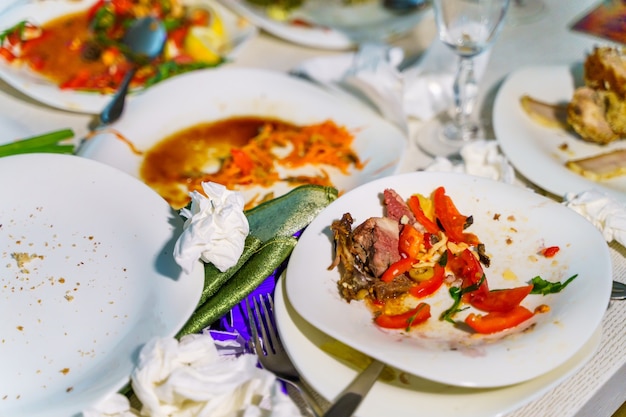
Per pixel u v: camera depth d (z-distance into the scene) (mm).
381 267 606
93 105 881
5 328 603
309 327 580
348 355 559
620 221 676
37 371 572
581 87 864
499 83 935
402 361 520
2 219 684
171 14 1021
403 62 972
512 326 564
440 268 620
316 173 802
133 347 563
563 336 536
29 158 717
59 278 634
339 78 917
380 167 787
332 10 1056
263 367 575
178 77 903
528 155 774
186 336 563
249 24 1029
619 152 782
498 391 532
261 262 628
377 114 859
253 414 514
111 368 555
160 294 599
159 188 784
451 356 525
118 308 607
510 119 822
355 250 611
